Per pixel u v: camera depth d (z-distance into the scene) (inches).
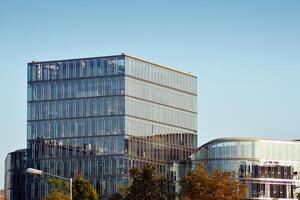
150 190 7313.0
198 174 6712.6
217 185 6643.7
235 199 6688.0
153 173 7396.7
